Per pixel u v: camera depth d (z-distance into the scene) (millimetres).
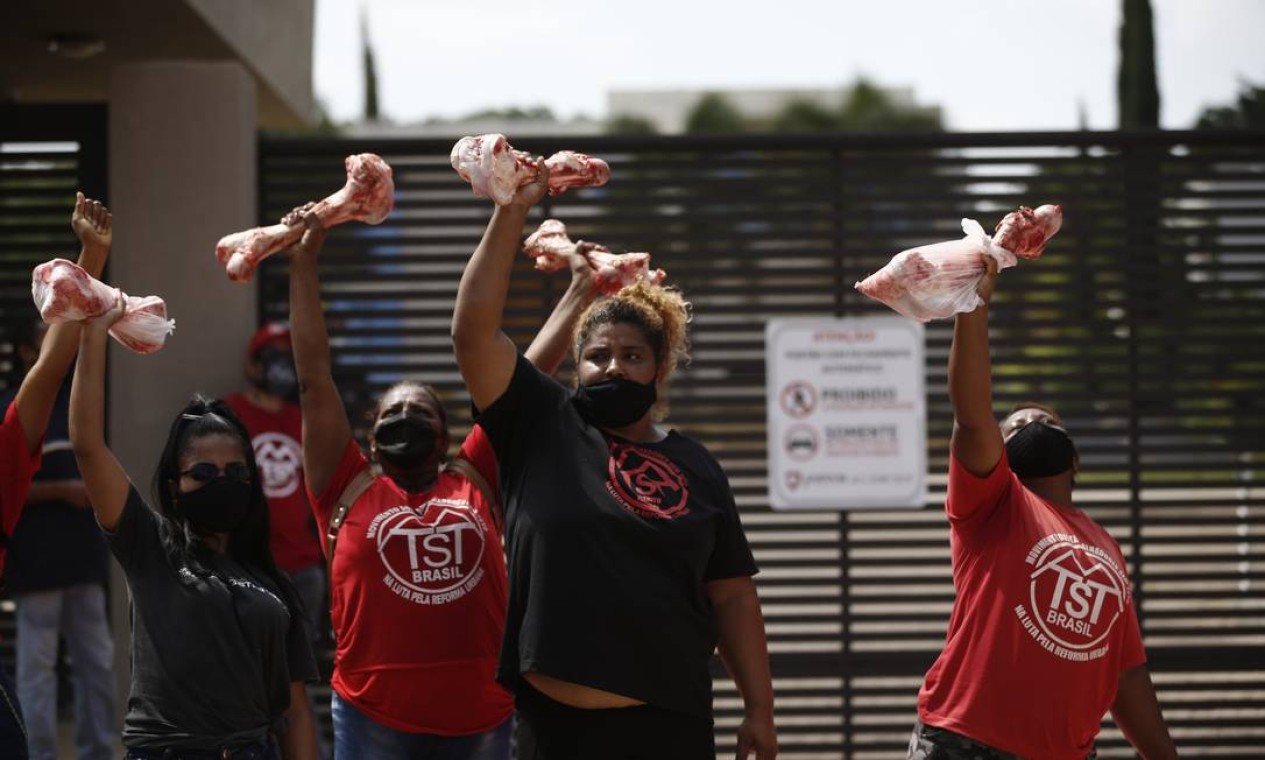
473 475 8320
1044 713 7172
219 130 13047
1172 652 13781
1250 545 15586
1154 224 13922
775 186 13891
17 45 15562
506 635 6629
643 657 6391
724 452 13758
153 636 6871
